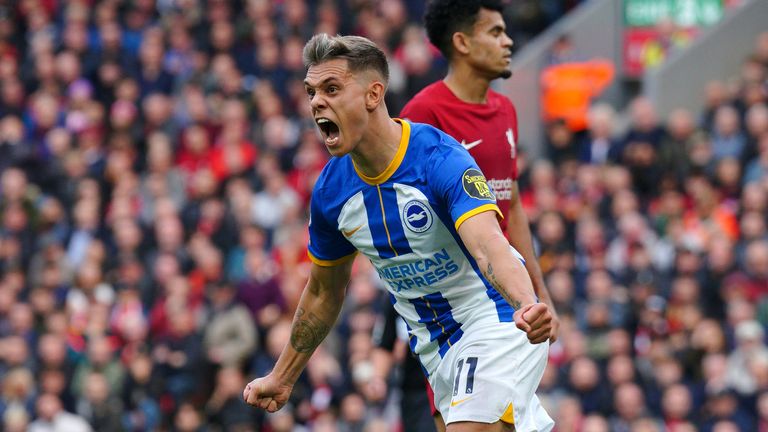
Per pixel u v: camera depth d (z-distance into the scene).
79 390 17.52
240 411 16.39
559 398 15.79
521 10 24.05
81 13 26.67
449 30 8.53
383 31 24.09
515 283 6.61
